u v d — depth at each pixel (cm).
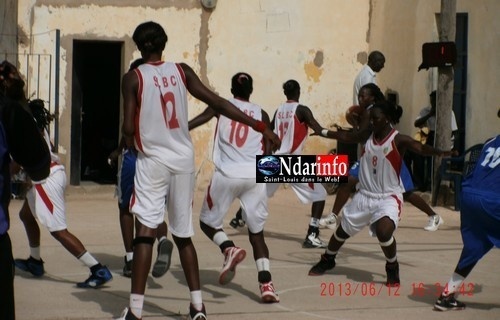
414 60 2009
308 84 2142
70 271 1158
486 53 1856
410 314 966
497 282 1143
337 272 1180
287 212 1756
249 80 1071
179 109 862
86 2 1975
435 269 1217
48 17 1955
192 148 878
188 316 918
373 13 2161
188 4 2041
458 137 1941
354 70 2166
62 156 1984
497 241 949
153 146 855
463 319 948
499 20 1820
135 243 859
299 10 2125
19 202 1781
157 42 872
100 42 2014
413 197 1539
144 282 859
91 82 2170
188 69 880
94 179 2131
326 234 1484
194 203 1866
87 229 1495
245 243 1386
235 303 998
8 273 587
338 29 2152
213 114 1060
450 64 1769
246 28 2089
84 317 922
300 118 1379
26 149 595
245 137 1032
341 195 1536
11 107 593
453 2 1775
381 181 1079
